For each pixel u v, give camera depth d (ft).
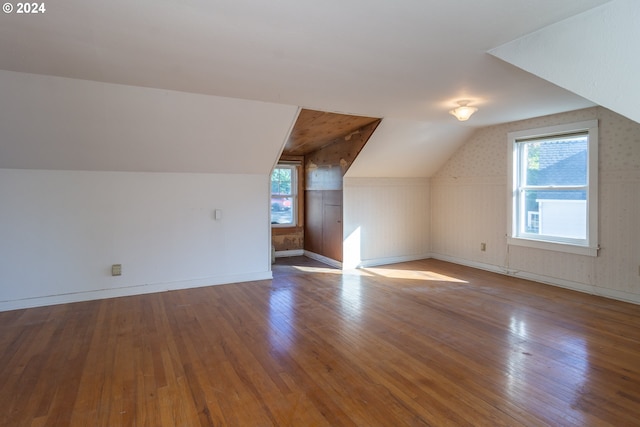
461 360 8.60
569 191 14.48
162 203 14.26
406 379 7.77
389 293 14.12
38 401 6.95
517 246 16.47
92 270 13.26
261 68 9.12
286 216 22.18
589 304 12.60
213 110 12.11
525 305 12.56
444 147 18.54
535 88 10.86
